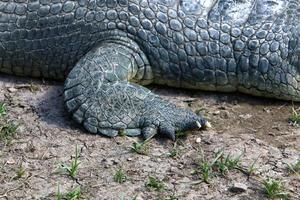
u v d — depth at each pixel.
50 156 7.26
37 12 8.55
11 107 8.17
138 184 6.81
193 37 8.35
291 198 6.66
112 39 8.41
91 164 7.13
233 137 7.69
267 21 8.38
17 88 8.61
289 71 8.28
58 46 8.57
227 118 8.11
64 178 6.89
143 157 7.27
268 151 7.44
